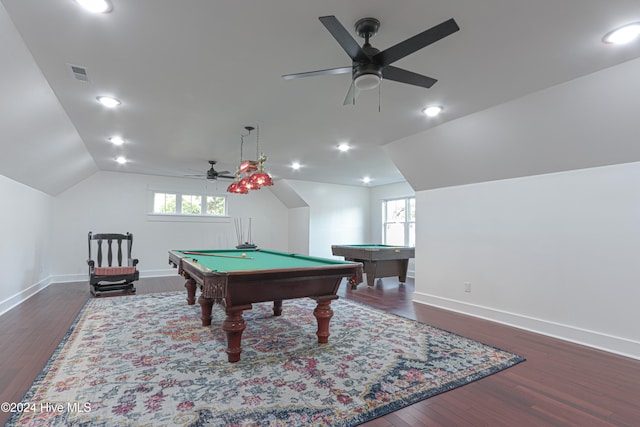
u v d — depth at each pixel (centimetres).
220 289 252
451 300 450
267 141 454
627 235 295
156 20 190
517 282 377
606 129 282
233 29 200
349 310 442
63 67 246
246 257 418
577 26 194
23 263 476
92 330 346
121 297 506
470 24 193
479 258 418
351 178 764
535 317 358
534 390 226
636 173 291
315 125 382
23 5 175
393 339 326
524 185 374
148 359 272
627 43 211
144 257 712
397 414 196
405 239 805
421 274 496
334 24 156
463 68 246
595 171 316
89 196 665
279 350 295
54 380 234
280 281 276
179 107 327
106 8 178
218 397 213
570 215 334
